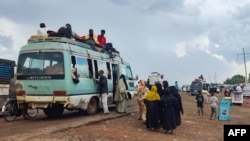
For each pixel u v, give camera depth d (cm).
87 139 1132
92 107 1738
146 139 1269
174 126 1488
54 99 1512
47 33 1620
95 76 1761
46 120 1595
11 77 1831
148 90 1655
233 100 3750
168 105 1486
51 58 1534
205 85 6062
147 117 1502
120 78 1873
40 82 1532
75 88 1560
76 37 1692
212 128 1756
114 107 2214
